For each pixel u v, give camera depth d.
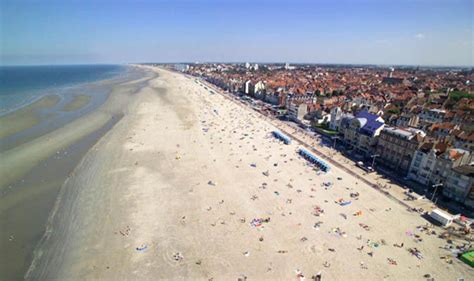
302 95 182.25
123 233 59.22
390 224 64.88
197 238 58.31
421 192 79.44
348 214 68.31
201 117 161.12
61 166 91.00
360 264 52.59
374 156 97.12
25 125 133.25
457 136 105.50
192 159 99.19
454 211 70.12
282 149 112.31
